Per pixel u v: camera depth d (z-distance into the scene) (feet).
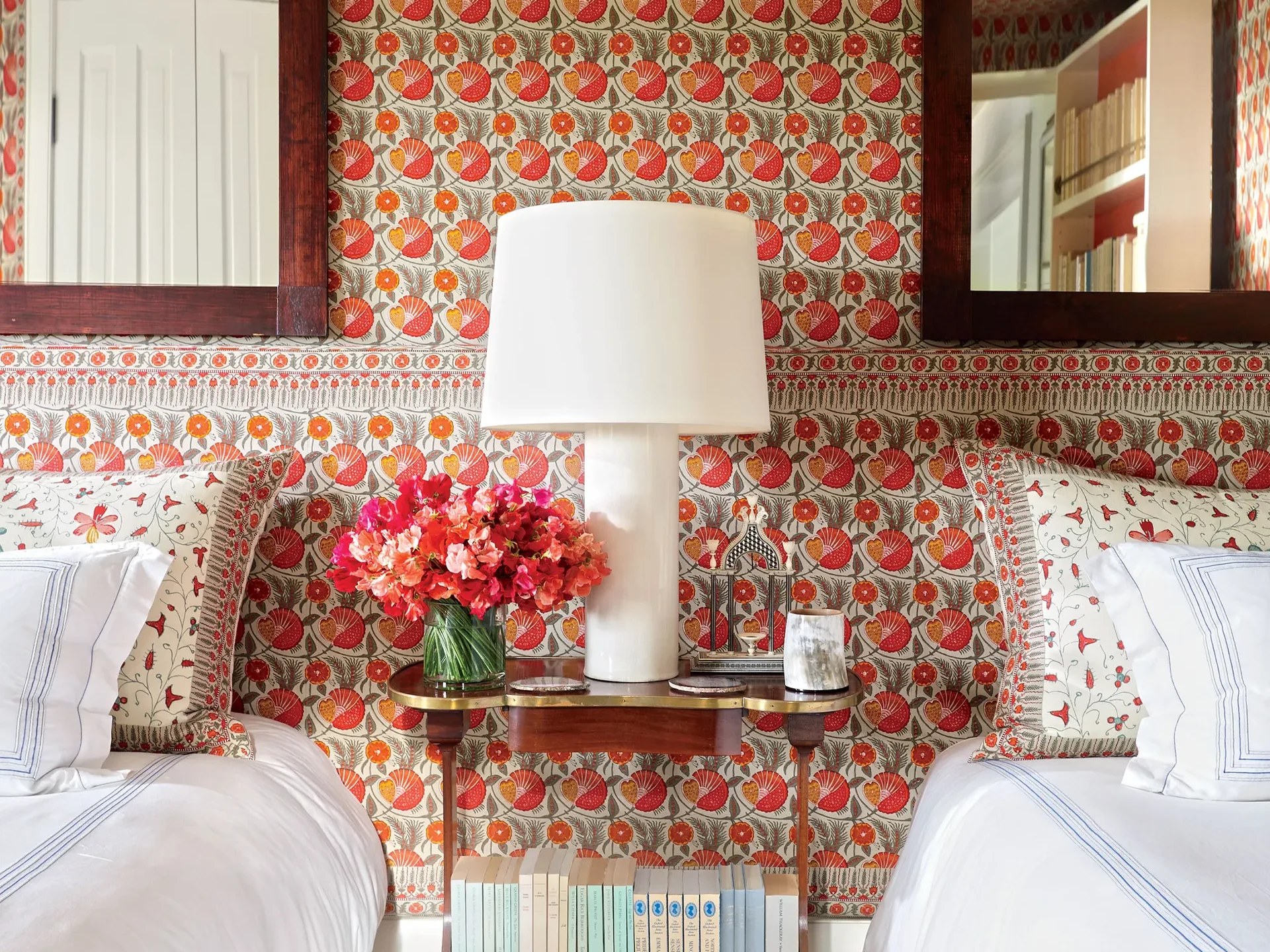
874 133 7.25
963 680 7.20
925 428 7.18
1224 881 4.02
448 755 6.22
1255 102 7.23
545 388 5.72
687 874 6.59
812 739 6.03
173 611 6.03
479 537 5.79
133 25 7.19
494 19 7.25
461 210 7.24
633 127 7.25
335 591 7.20
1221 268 7.22
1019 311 7.13
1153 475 7.18
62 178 7.17
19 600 5.20
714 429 6.48
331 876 5.72
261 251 7.20
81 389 7.19
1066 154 7.22
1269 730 4.95
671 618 6.34
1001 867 4.80
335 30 7.22
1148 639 5.51
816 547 7.22
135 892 4.03
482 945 6.33
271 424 7.21
